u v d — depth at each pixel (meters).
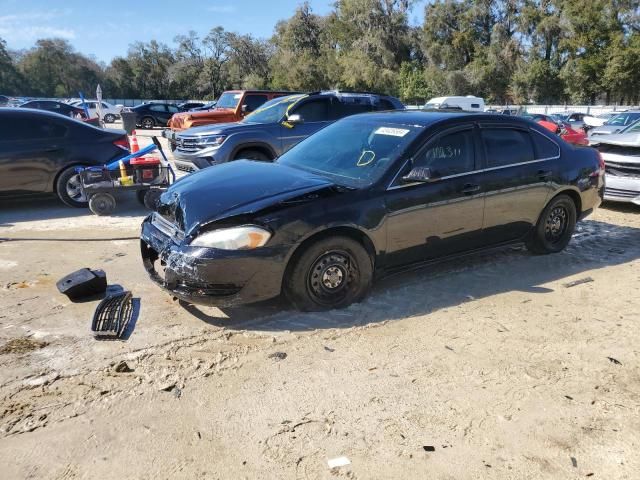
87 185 7.82
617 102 56.09
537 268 5.70
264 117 10.70
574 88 55.38
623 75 51.41
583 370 3.65
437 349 3.89
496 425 3.04
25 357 3.70
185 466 2.69
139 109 33.91
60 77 84.56
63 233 6.99
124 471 2.66
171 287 4.12
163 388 3.34
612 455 2.82
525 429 3.01
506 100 60.62
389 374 3.54
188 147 10.08
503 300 4.81
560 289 5.11
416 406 3.20
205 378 3.47
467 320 4.38
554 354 3.85
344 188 4.45
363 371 3.58
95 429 2.96
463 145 5.11
